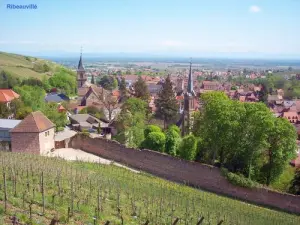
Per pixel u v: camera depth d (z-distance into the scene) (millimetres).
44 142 68062
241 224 38906
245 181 51625
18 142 66312
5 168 40594
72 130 97375
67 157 66500
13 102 98375
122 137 79500
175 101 108688
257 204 50625
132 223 30797
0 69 194000
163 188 50312
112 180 47281
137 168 63344
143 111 99750
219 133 57875
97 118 113062
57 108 108688
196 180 56750
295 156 57500
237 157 57250
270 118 53938
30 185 35906
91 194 37375
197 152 64125
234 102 59469
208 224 36688
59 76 190375
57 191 35375
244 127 55875
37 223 25656
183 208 41062
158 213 35750
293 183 55250
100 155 69250
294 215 46875
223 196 52656
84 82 159250
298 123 119625
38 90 131250
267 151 57531
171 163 59219
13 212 27031
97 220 28969
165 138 67250
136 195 41469
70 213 29359
